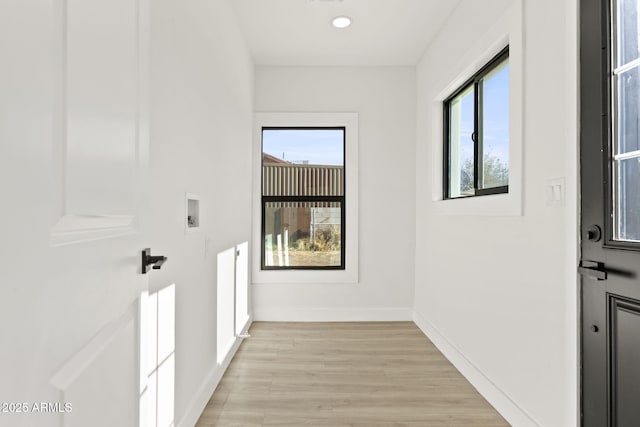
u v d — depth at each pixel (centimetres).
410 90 384
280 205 388
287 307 379
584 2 145
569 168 152
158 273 142
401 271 382
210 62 215
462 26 264
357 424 190
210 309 219
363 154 383
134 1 92
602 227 137
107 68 77
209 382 213
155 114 140
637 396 123
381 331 344
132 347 92
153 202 138
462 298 259
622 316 129
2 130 47
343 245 388
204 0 203
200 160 197
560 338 158
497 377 209
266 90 381
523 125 185
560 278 158
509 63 197
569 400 152
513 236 195
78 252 66
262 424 188
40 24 54
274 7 276
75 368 64
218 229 236
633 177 127
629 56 129
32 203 53
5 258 47
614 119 134
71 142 63
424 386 233
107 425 78
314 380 240
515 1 190
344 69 384
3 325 47
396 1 269
